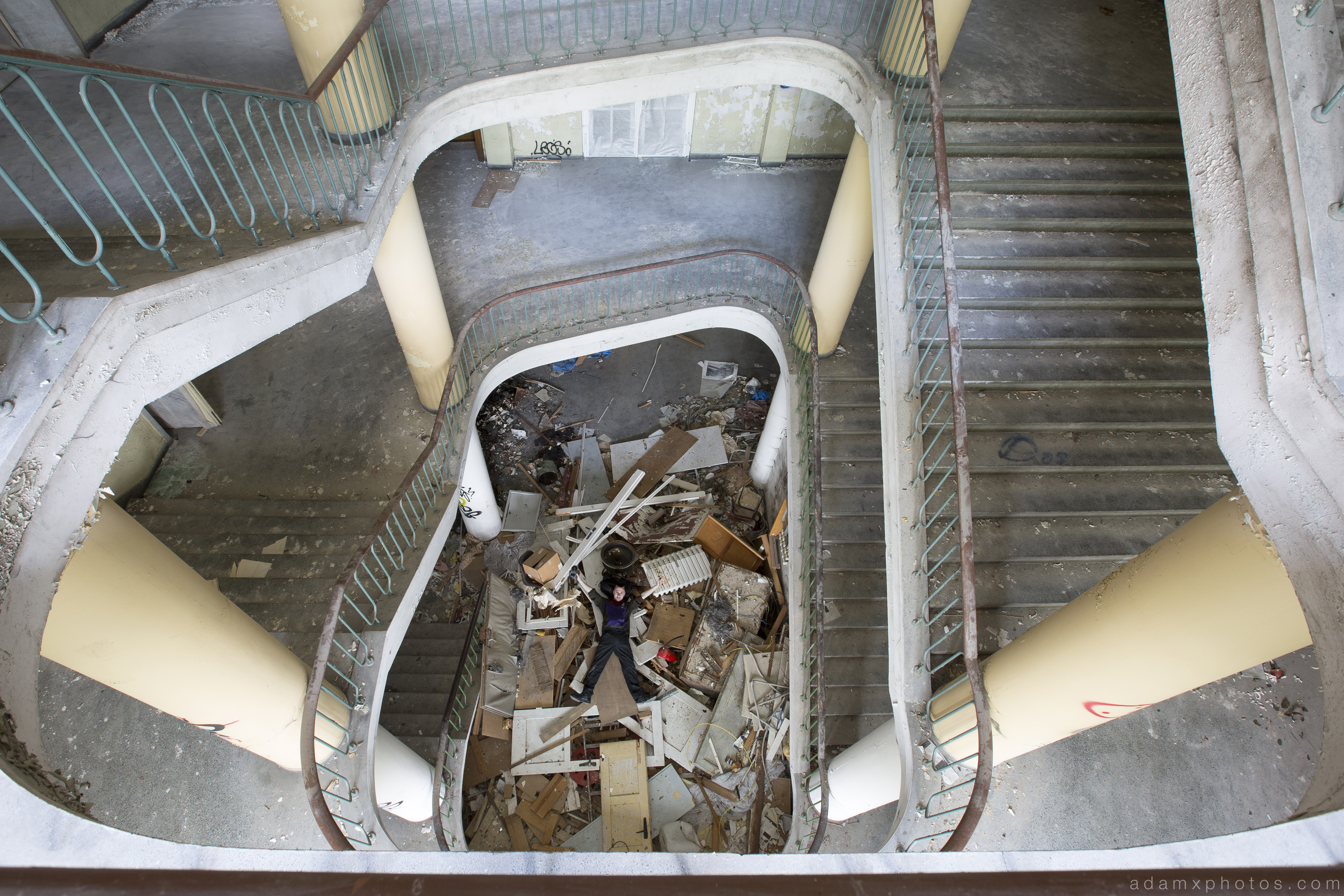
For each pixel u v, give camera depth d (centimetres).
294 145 502
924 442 512
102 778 468
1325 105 227
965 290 527
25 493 236
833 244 635
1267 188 244
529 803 827
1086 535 498
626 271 682
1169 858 152
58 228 432
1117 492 506
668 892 128
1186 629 280
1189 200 561
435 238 815
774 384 1122
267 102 564
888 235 514
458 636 907
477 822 817
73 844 151
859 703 618
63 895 123
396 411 739
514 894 125
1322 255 226
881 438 647
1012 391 527
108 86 272
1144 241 546
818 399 625
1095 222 542
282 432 721
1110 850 153
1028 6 708
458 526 989
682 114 868
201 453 710
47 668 496
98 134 544
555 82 537
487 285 770
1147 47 659
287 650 421
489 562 962
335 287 425
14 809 156
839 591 643
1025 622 481
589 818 830
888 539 501
